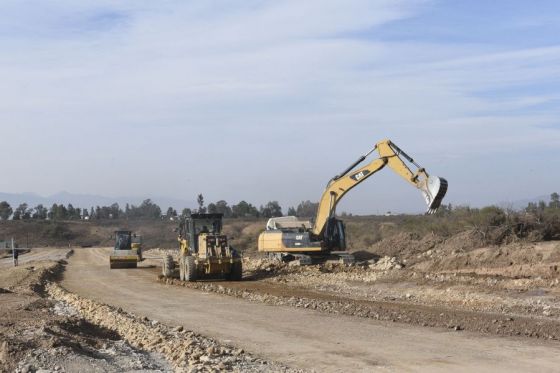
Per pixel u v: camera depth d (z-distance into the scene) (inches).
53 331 549.0
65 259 2519.7
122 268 1769.2
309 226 1515.7
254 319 694.5
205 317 722.2
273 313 738.8
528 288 850.8
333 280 1132.5
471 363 459.2
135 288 1132.5
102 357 481.7
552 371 433.1
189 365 450.6
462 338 556.1
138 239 2133.4
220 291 1025.5
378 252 1614.2
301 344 544.1
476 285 900.0
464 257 1213.1
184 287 1121.4
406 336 569.9
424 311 714.2
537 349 503.8
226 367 447.5
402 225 1980.8
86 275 1528.1
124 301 912.9
